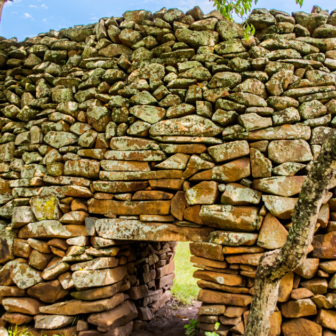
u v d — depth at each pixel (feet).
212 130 10.24
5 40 14.70
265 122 9.84
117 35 12.12
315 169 6.24
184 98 10.89
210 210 9.66
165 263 16.35
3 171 12.82
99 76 12.02
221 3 9.80
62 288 10.85
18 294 11.18
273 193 9.32
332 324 8.75
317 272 9.23
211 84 10.58
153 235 10.38
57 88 12.63
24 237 11.60
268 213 9.39
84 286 10.41
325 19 11.02
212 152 10.05
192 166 10.14
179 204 10.28
